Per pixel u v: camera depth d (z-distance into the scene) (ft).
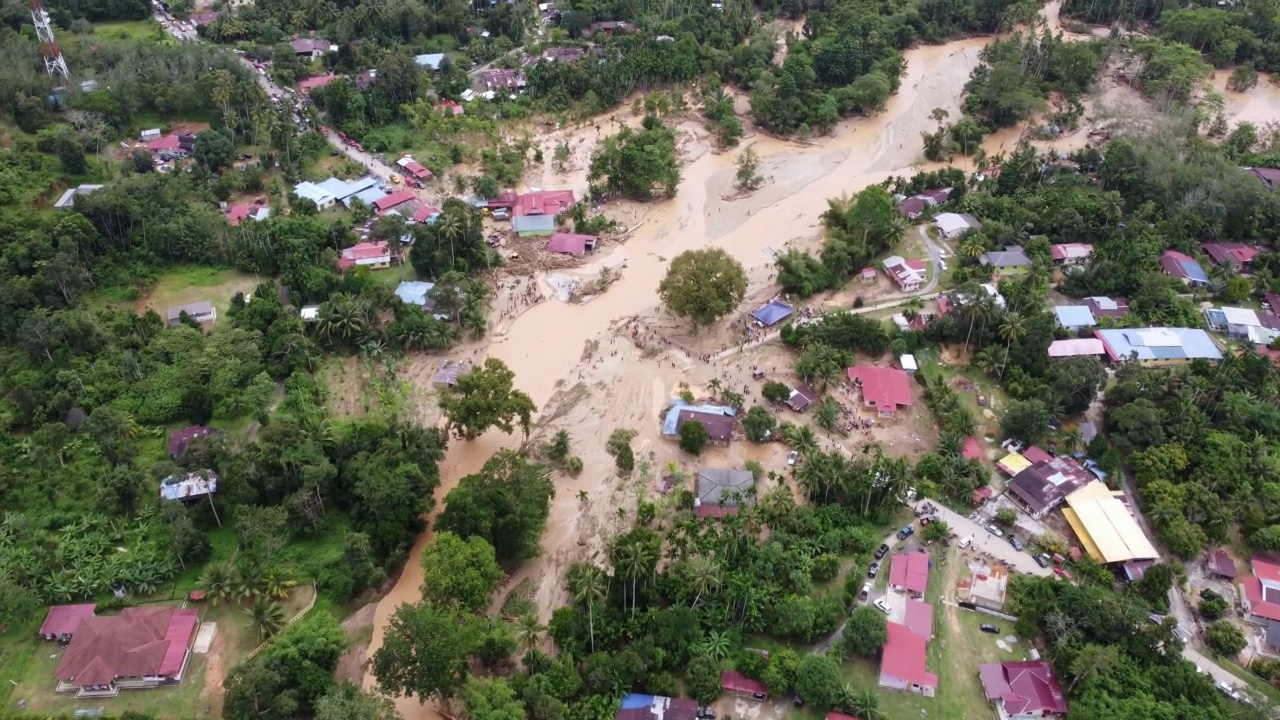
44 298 483.10
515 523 363.15
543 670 319.88
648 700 314.76
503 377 422.82
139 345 467.52
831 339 487.20
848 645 336.29
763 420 434.30
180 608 349.41
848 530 380.99
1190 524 378.12
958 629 348.59
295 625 328.29
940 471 406.82
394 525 372.58
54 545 368.07
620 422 453.58
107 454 401.08
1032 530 387.75
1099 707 307.37
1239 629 345.51
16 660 330.13
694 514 394.11
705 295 481.46
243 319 485.97
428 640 299.58
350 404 457.27
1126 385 439.22
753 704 321.73
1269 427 419.95
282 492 389.19
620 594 345.72
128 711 305.73
